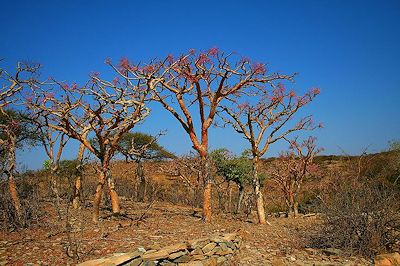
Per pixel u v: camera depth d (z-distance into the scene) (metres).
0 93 13.23
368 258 9.89
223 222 15.82
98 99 12.91
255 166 17.20
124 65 12.98
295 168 21.00
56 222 12.64
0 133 16.36
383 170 18.62
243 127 16.89
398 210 11.12
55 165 13.91
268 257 10.23
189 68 14.45
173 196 26.77
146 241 10.43
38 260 8.31
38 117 13.64
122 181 27.48
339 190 12.28
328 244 10.93
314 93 16.45
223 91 15.46
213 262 8.98
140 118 13.12
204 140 15.87
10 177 12.61
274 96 16.28
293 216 20.55
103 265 6.56
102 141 13.36
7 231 11.38
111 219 14.33
